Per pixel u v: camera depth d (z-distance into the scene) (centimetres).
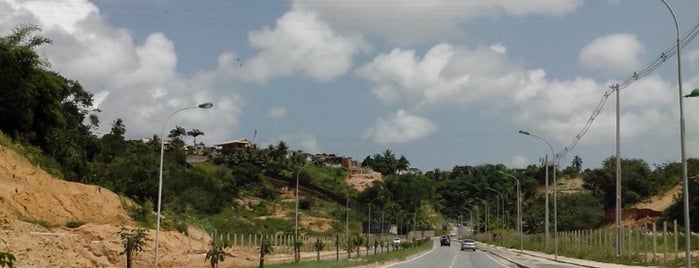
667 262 4259
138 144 11594
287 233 9331
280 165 15488
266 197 13138
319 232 10975
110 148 10350
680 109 2805
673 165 11912
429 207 19588
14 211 4378
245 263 5297
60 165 6006
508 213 15238
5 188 4534
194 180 11062
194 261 5134
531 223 12575
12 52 5400
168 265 4725
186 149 16112
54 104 6038
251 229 9569
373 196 15325
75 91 7994
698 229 8250
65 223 4728
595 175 12050
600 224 11312
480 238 14200
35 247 3722
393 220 15050
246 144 17700
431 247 10238
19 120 5562
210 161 15150
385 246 10331
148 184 6894
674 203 8844
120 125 12531
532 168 18875
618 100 5072
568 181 16712
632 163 12188
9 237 3625
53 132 6078
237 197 12038
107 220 5234
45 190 4919
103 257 4281
